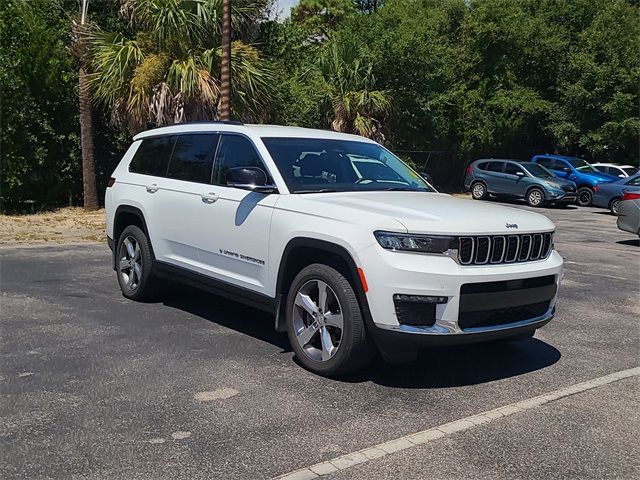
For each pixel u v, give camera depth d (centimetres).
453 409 451
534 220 523
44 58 1592
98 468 357
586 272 1023
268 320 671
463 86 2825
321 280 497
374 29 2458
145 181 711
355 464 367
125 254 748
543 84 3128
